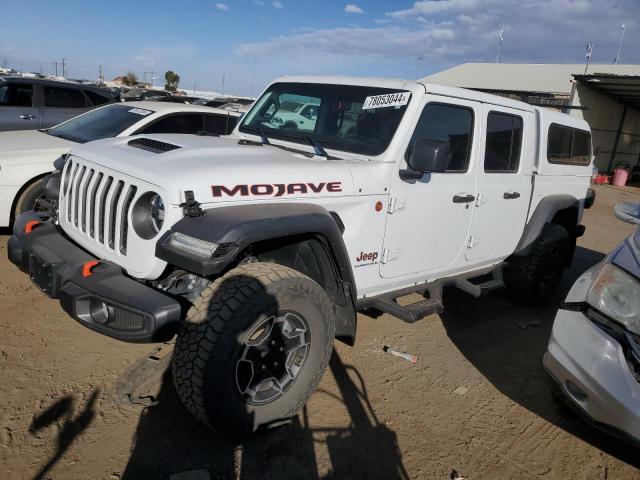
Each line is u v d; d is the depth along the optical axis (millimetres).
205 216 2646
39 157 5637
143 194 2781
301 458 2832
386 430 3156
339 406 3348
